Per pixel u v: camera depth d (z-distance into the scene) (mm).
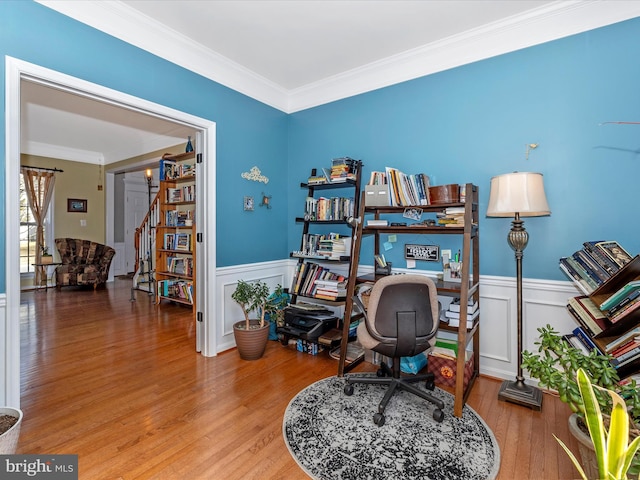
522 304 2422
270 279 3619
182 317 4262
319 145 3562
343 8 2311
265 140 3523
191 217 4566
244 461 1646
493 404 2193
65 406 2137
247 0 2227
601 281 1936
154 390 2355
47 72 1987
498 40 2525
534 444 1780
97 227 6910
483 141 2609
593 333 1891
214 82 2986
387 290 2021
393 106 3055
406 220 2949
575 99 2270
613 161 2156
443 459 1663
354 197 3162
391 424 1964
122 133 5211
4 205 1839
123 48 2355
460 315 2100
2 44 1829
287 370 2707
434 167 2838
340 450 1729
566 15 2270
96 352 3064
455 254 2730
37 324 3936
